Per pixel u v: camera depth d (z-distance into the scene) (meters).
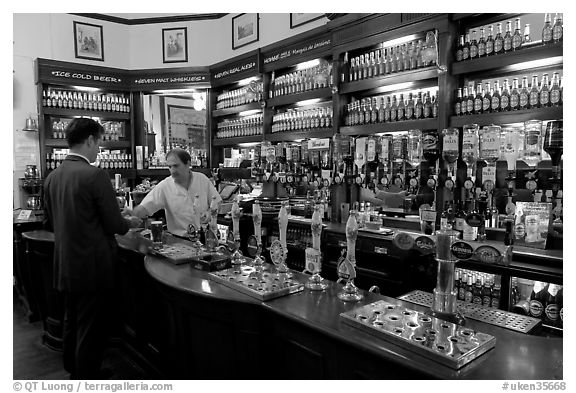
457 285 2.97
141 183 6.11
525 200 2.91
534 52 2.70
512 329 1.52
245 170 5.50
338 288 1.86
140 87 6.03
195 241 2.74
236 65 5.41
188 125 6.31
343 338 1.32
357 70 3.92
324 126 4.34
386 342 1.28
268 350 1.71
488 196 2.89
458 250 1.47
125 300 2.96
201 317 1.91
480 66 2.97
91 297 2.41
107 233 2.45
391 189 3.78
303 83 4.57
